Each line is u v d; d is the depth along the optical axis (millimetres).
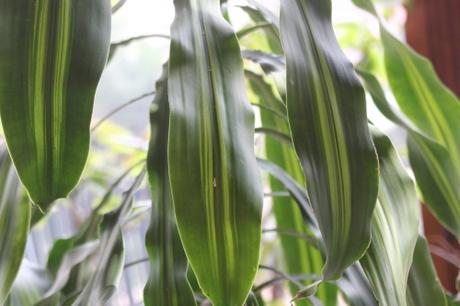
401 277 731
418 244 837
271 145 1089
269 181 1158
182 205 660
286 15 729
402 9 1418
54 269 1010
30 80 652
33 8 668
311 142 691
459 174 928
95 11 677
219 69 705
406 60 975
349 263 663
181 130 674
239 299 653
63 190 642
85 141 649
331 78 716
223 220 662
